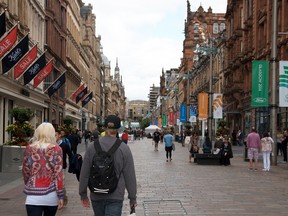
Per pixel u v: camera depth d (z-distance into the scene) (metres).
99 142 5.88
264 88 26.08
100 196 5.68
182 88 116.69
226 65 60.66
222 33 65.44
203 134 46.12
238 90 50.84
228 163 25.44
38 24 42.62
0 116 31.33
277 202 12.12
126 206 11.37
